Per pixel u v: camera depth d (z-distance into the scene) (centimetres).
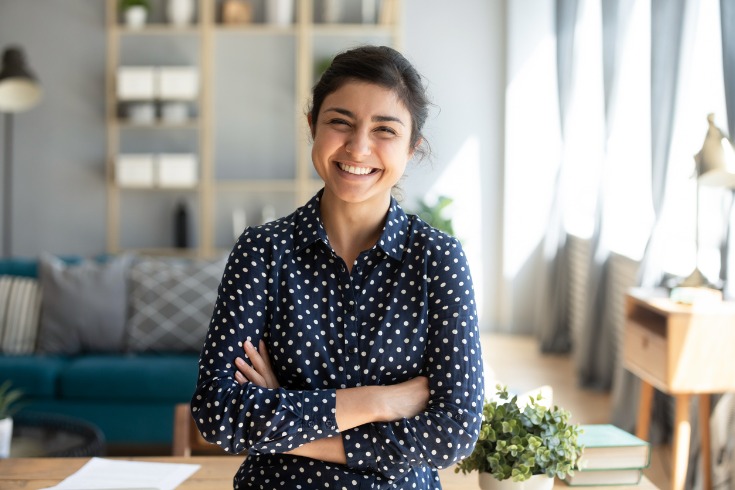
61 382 421
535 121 686
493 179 701
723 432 341
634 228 547
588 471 179
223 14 667
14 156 679
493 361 612
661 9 414
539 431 165
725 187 331
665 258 443
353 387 145
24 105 585
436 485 155
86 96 679
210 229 669
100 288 461
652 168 423
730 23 338
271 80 693
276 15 664
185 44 683
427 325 148
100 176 683
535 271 696
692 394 360
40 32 674
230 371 146
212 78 681
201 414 143
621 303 518
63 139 680
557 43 606
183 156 653
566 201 622
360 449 142
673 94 409
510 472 161
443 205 660
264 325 148
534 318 701
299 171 677
